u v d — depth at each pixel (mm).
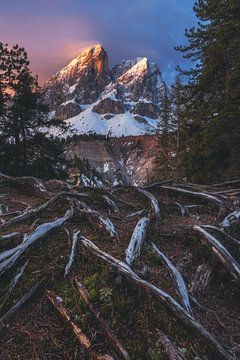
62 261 5000
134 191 8086
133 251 5070
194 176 21516
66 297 4418
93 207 7059
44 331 4074
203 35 24047
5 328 4062
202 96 22406
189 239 5828
